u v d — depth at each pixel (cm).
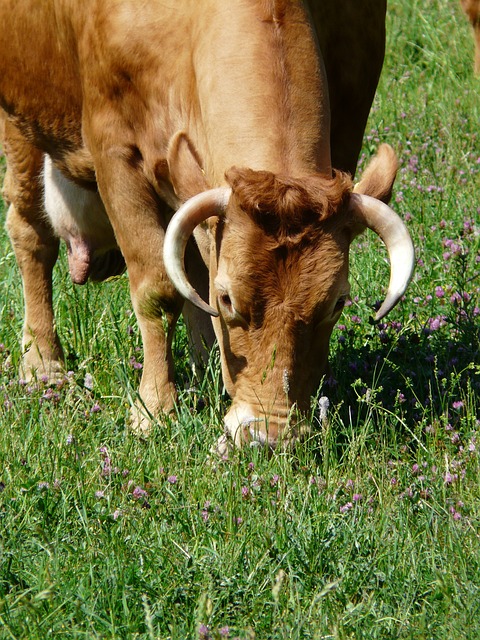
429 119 2866
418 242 2152
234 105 1441
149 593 1156
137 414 1666
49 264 1972
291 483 1346
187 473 1405
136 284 1695
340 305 1396
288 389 1373
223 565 1192
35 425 1523
